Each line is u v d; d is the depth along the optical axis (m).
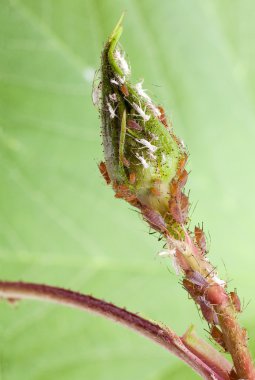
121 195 0.15
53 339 0.25
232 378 0.15
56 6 0.26
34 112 0.26
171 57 0.26
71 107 0.26
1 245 0.26
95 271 0.26
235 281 0.25
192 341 0.16
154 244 0.26
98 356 0.25
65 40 0.26
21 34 0.26
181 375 0.24
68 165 0.26
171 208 0.15
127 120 0.14
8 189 0.26
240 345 0.15
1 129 0.26
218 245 0.25
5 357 0.25
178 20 0.26
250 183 0.26
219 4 0.26
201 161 0.26
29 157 0.26
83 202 0.26
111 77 0.14
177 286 0.25
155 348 0.25
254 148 0.26
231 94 0.26
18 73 0.26
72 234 0.26
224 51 0.26
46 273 0.26
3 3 0.26
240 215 0.25
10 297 0.16
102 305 0.16
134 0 0.26
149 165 0.14
